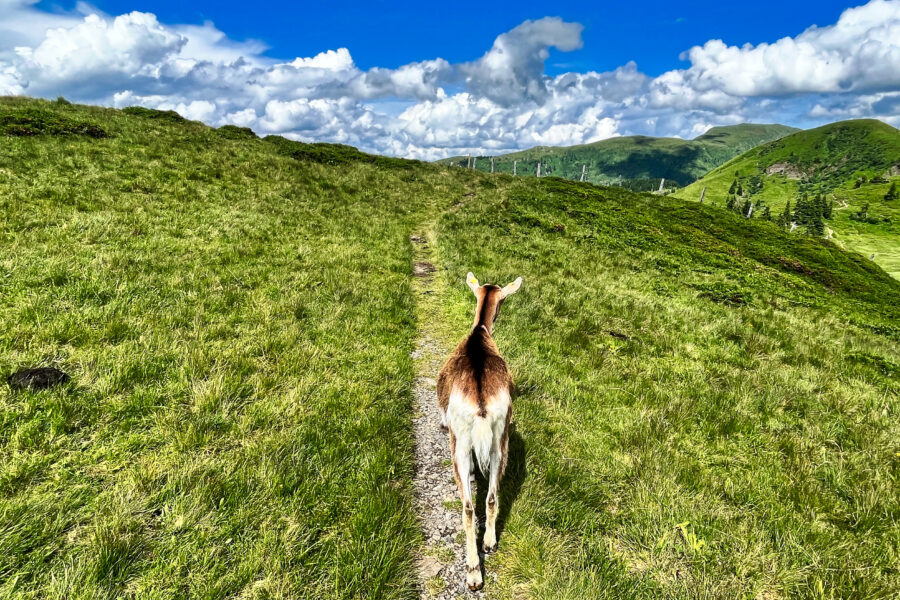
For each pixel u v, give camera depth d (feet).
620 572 12.72
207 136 92.99
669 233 99.60
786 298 62.90
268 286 31.53
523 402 22.17
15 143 53.06
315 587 11.10
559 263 57.52
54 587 9.76
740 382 27.99
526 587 12.48
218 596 10.32
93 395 16.34
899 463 19.89
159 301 25.18
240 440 15.98
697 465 19.07
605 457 18.85
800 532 15.07
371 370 23.08
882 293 99.55
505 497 15.81
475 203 93.40
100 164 53.11
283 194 63.46
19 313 20.63
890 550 14.56
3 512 11.11
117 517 11.56
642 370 28.86
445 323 33.17
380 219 65.51
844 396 27.02
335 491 14.20
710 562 13.56
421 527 14.30
